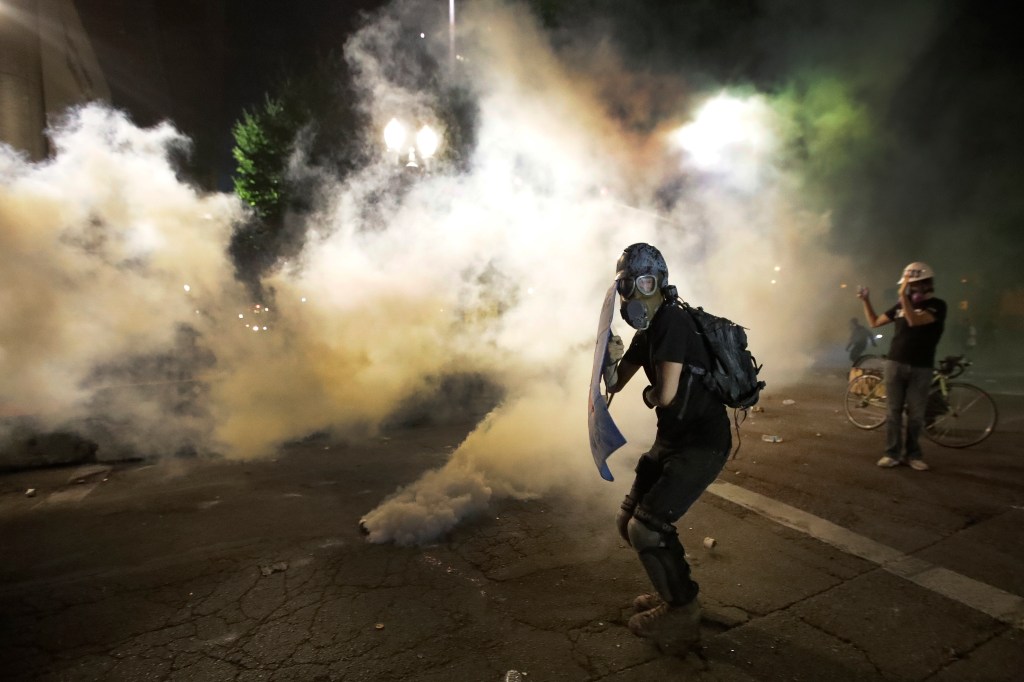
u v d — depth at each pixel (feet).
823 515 14.70
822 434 22.70
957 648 9.50
